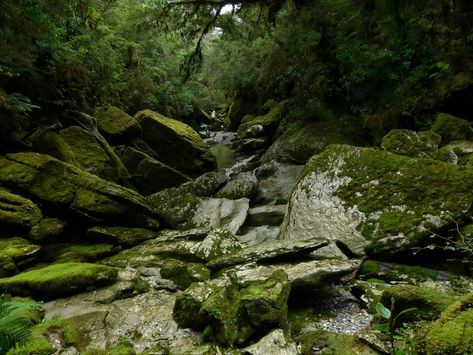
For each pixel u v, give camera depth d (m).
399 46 9.84
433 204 5.75
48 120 10.49
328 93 13.03
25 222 6.85
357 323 4.10
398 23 9.44
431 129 8.48
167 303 4.97
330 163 7.41
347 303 4.64
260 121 17.20
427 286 4.77
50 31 8.78
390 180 6.45
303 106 14.13
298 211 6.94
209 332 3.94
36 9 7.99
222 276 5.38
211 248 6.59
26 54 8.26
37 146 8.98
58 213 7.71
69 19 11.46
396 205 6.04
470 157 6.96
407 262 5.54
